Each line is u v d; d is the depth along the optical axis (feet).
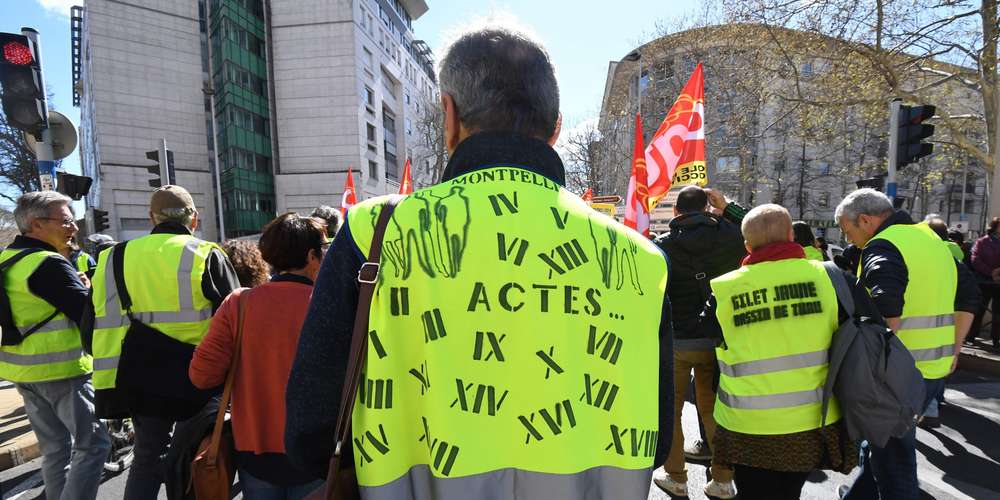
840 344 5.97
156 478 7.08
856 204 8.83
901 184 112.47
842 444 6.12
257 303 6.11
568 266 2.36
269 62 107.86
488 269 2.29
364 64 112.68
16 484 11.30
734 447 6.57
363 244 2.49
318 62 107.14
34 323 8.00
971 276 9.33
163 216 8.04
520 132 2.70
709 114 62.90
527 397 2.26
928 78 45.65
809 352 6.20
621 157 97.19
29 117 16.39
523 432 2.26
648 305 2.58
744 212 10.55
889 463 7.30
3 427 13.92
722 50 53.93
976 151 36.14
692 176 14.03
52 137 17.84
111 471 11.25
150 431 7.09
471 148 2.64
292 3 107.04
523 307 2.28
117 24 96.89
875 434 5.70
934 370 8.08
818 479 10.43
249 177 102.47
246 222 100.94
